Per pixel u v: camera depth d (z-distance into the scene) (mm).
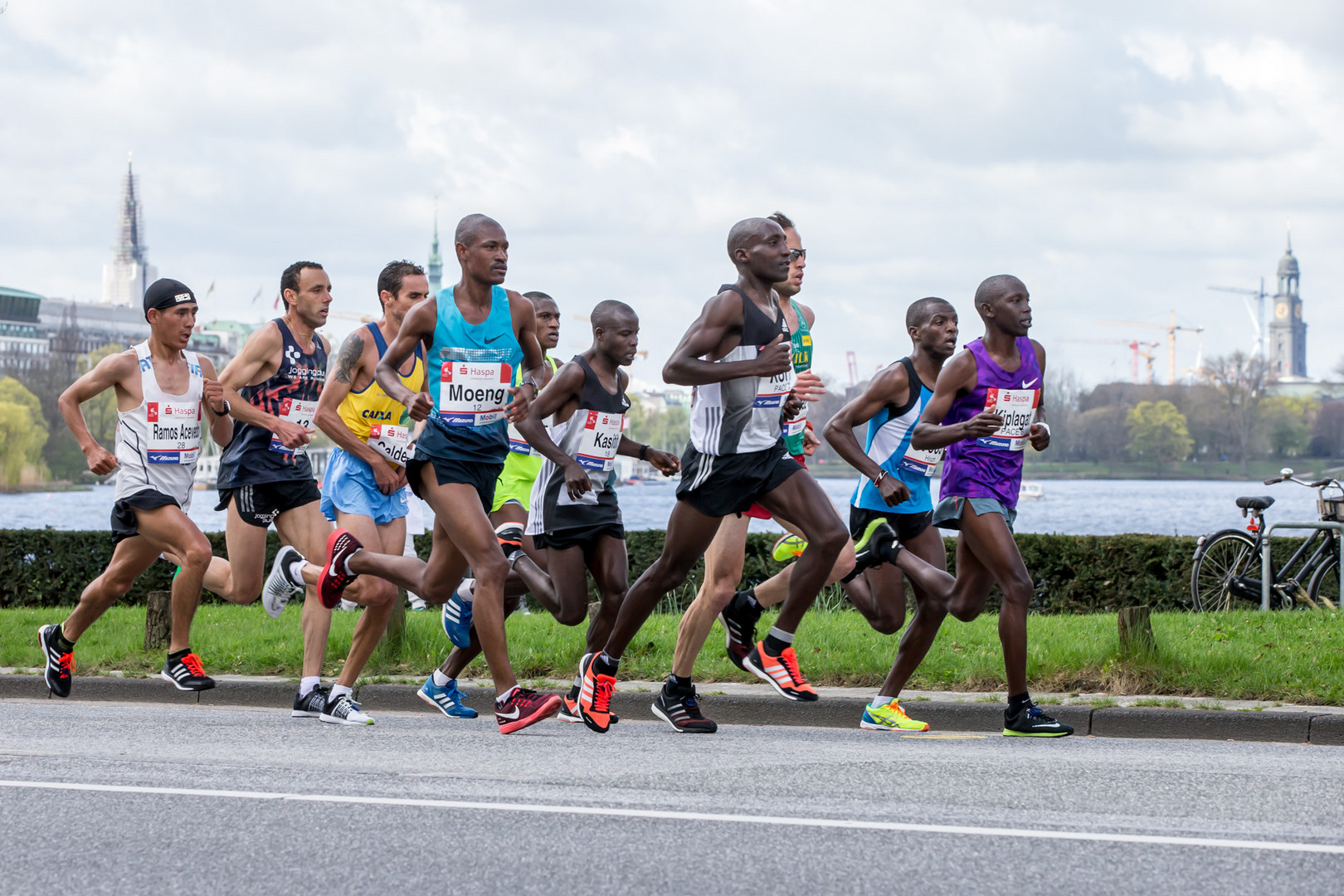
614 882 15172
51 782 20406
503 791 19625
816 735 26609
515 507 35062
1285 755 23906
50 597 52500
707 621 26812
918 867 15695
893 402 28109
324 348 31188
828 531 25328
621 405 27719
